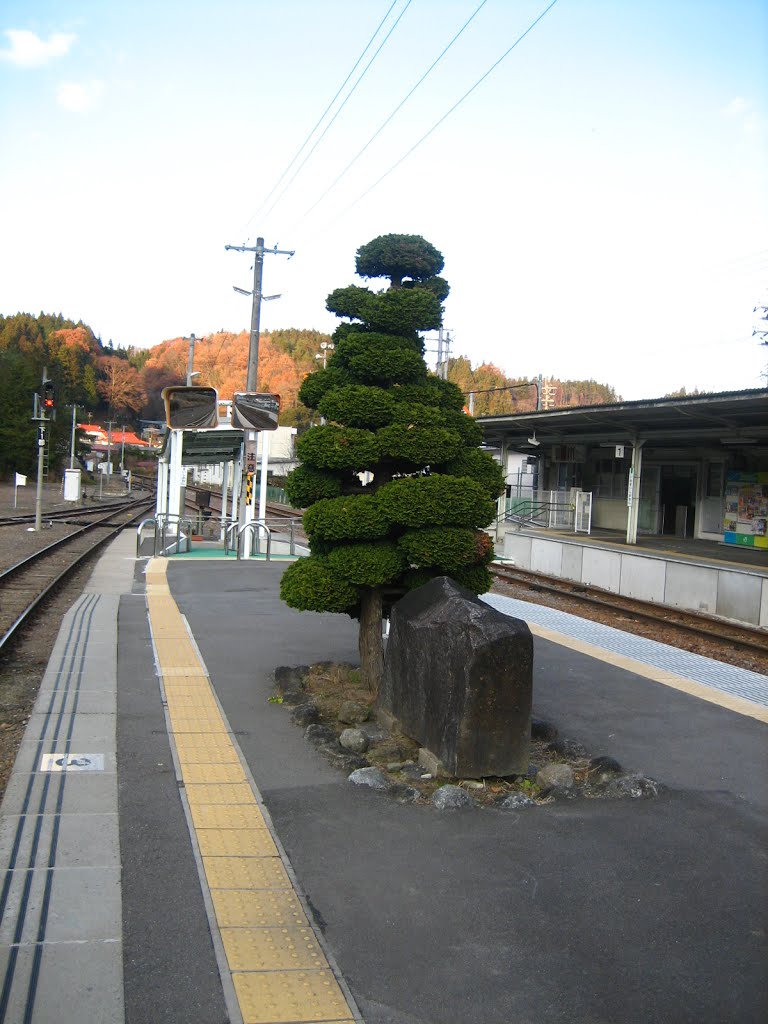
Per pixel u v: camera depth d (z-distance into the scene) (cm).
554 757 659
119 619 1177
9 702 794
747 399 1970
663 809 553
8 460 7019
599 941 395
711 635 1327
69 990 345
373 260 818
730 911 423
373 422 766
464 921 409
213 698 786
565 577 2072
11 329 12562
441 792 554
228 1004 342
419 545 741
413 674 663
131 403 13025
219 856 467
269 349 9900
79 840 479
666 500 3338
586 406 2500
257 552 2194
